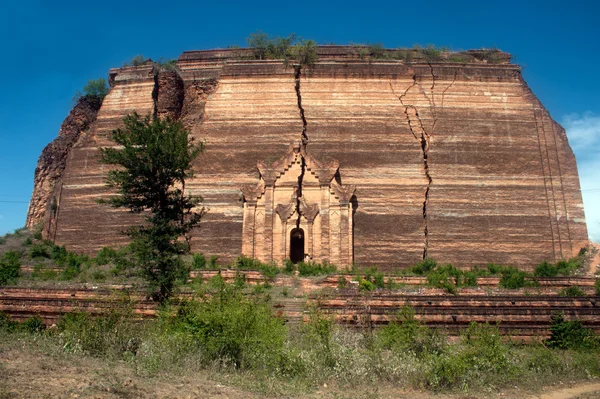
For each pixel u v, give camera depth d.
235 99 42.31
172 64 48.38
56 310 22.86
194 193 39.34
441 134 40.81
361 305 24.53
